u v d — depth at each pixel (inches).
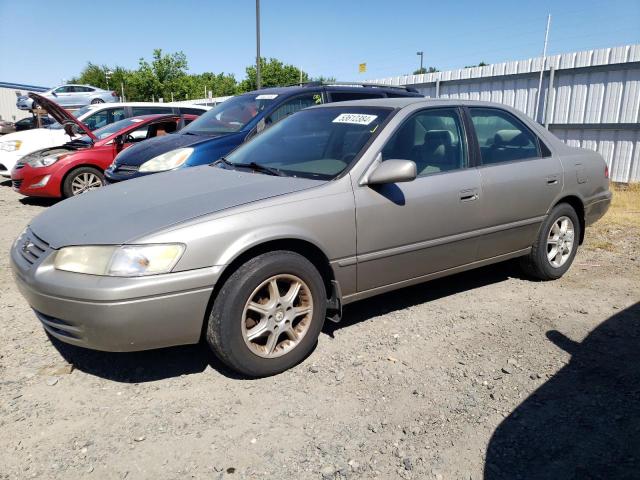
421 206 146.1
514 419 108.4
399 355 135.3
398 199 141.6
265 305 122.6
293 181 135.9
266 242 122.8
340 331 149.9
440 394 117.5
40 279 113.0
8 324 152.4
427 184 148.3
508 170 169.0
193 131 281.4
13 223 286.7
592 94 398.3
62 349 137.7
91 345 111.1
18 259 124.8
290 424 106.7
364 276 139.7
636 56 365.4
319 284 130.3
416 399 115.6
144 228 113.1
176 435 103.1
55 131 422.6
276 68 1796.3
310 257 135.0
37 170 331.3
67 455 97.0
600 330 150.1
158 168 243.6
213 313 117.5
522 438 102.5
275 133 172.7
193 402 114.5
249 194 127.4
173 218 116.1
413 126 152.3
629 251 231.9
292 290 126.9
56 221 127.4
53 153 340.2
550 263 189.0
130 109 458.3
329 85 293.9
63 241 115.7
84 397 116.0
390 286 147.3
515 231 174.2
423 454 98.0
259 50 789.2
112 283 106.3
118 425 106.2
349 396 116.7
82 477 91.6
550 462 95.9
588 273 202.1
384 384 121.6
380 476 92.4
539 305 169.2
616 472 93.0
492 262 173.0
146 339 110.5
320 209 128.3
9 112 1402.6
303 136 161.5
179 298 110.5
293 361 127.6
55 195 333.7
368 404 113.7
